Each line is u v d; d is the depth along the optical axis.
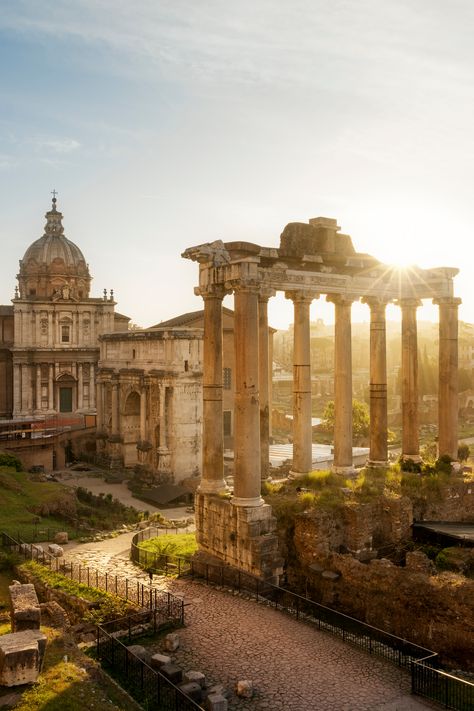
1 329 110.00
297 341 40.00
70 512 54.34
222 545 34.81
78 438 92.94
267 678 23.39
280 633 27.14
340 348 41.44
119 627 27.47
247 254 35.66
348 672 23.86
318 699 21.98
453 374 45.19
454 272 44.91
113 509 63.09
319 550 32.22
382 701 21.89
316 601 31.17
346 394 41.56
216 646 25.91
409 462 44.03
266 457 40.06
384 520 35.47
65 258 114.38
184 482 77.50
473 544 33.75
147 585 33.41
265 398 39.91
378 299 43.44
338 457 41.59
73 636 25.86
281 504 34.72
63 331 106.38
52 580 32.56
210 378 36.41
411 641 26.98
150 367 83.06
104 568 38.09
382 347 44.22
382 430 44.50
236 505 33.69
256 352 34.25
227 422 90.31
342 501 34.94
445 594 26.03
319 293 39.91
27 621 22.69
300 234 39.19
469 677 24.28
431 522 37.31
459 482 40.28
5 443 79.56
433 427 133.25
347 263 40.91
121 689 21.20
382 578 28.44
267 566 32.34
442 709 21.42
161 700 21.56
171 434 78.94
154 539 42.75
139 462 83.44
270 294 37.84
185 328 79.56
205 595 31.86
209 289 35.84
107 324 108.56
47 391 105.06
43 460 83.56
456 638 25.59
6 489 55.09
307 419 40.50
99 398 92.88
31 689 20.02
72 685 20.38
